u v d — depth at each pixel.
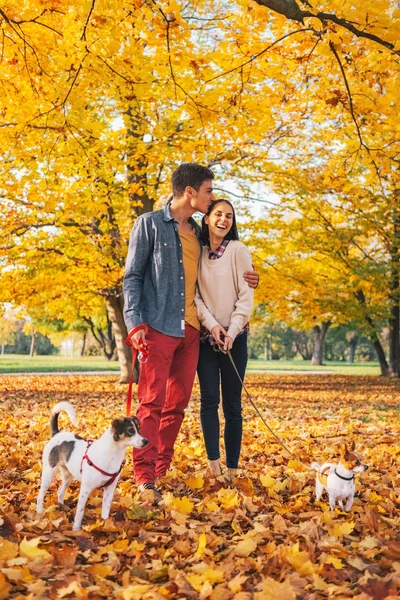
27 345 96.44
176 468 5.84
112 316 19.36
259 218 18.22
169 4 5.65
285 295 19.12
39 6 6.19
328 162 13.97
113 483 3.70
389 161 7.44
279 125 14.23
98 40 6.26
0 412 11.75
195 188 4.68
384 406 13.84
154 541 3.46
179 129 13.54
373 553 3.35
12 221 13.75
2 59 6.80
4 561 2.98
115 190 13.47
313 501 4.68
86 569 2.99
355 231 19.30
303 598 2.73
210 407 5.05
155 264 4.59
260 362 67.25
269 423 9.99
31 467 6.10
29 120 7.63
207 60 6.51
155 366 4.48
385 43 5.73
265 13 5.90
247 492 4.75
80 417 10.73
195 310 4.79
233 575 3.00
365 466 4.12
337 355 92.38
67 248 16.91
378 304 22.25
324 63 7.49
